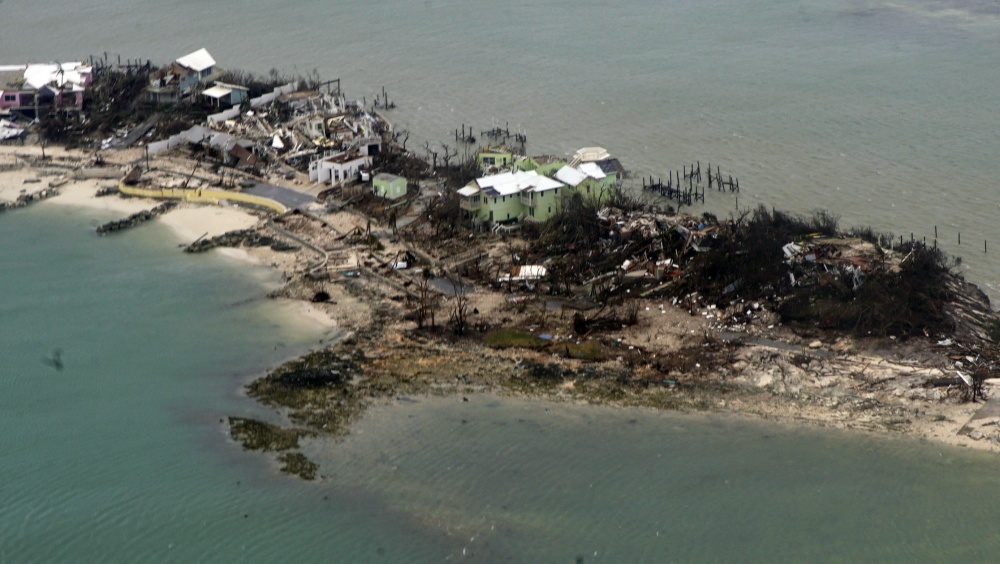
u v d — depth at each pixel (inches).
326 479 3769.7
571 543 3454.7
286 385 4370.1
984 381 4274.1
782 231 5447.8
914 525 3531.0
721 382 4355.3
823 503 3639.3
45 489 3752.5
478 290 5162.4
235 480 3767.2
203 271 5497.1
